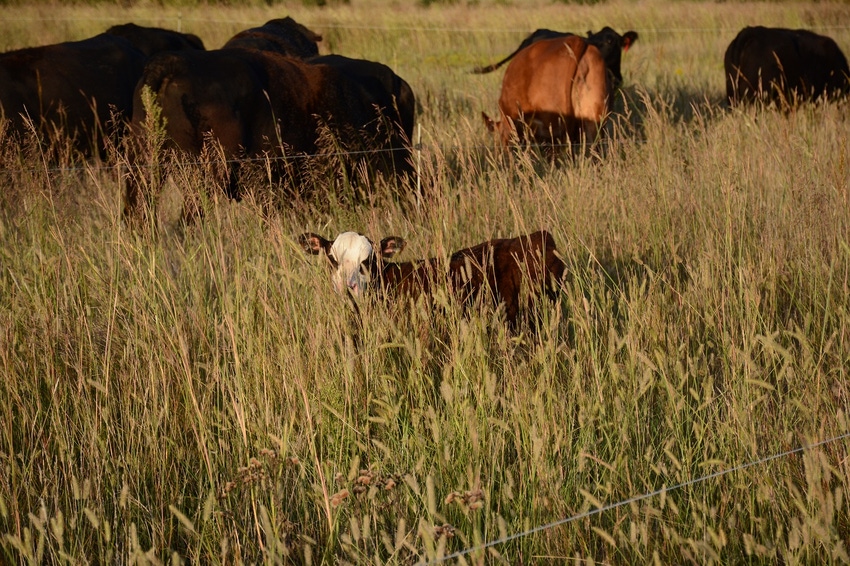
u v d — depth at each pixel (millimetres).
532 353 5758
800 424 5266
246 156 10000
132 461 4910
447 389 4766
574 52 12789
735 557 4227
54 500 4625
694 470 4883
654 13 30062
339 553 4398
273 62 10414
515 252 7109
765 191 9445
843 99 15750
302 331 5859
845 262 7449
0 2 30938
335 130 10742
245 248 7074
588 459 4863
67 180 8867
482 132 13883
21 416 5281
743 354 5207
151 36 13664
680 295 6727
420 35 25969
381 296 6766
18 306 6293
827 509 3928
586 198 9281
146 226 7180
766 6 31750
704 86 19031
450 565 4059
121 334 6207
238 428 5113
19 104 11266
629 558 4254
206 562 4371
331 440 5051
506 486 4367
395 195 10789
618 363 5727
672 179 9859
